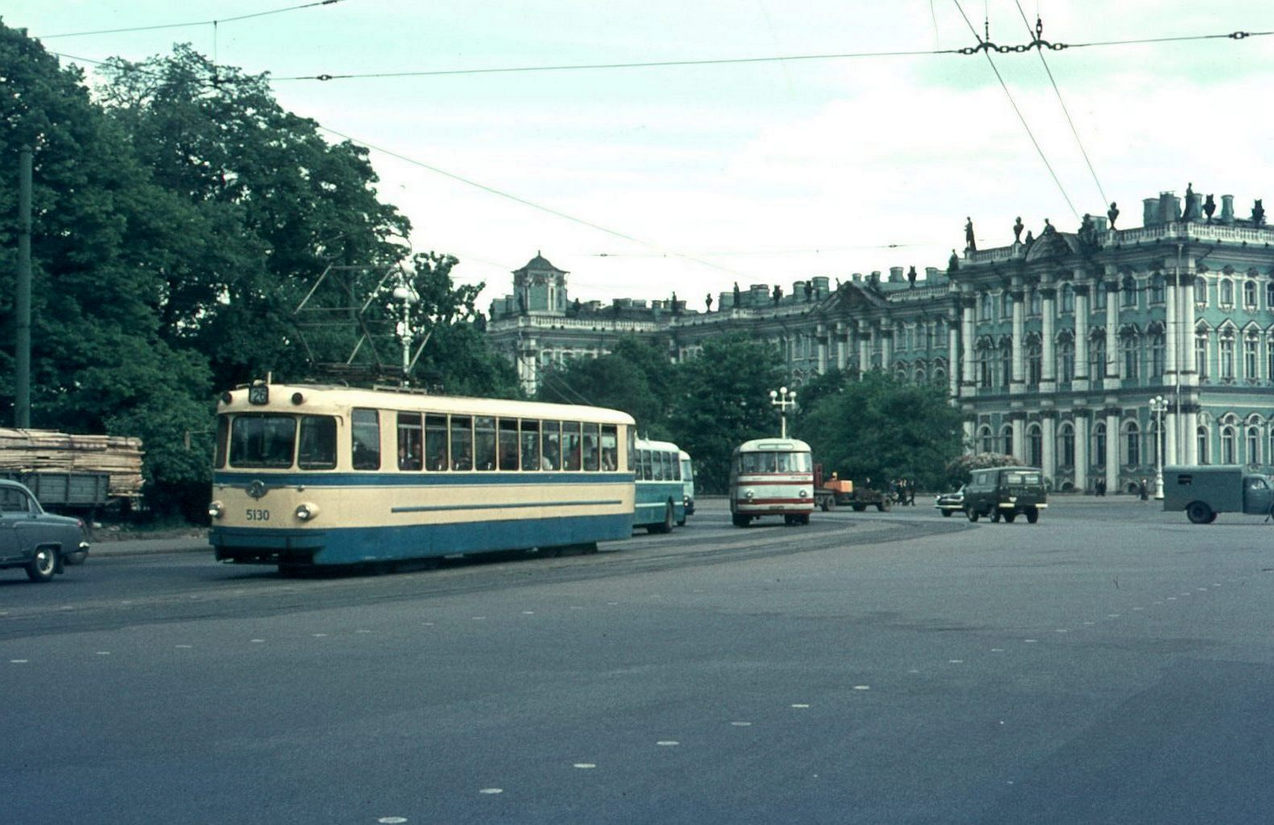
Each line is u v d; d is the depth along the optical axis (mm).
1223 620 19594
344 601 22328
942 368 134500
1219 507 63062
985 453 117500
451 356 67438
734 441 117250
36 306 46344
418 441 29828
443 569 30438
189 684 13531
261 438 27781
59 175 47250
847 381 127750
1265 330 115000
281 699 12695
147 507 50938
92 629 18094
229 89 59781
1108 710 12297
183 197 56438
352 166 62625
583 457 35688
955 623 19172
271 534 27438
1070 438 120312
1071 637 17578
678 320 166250
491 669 14617
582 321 169250
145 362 48938
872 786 9391
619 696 12945
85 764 9977
